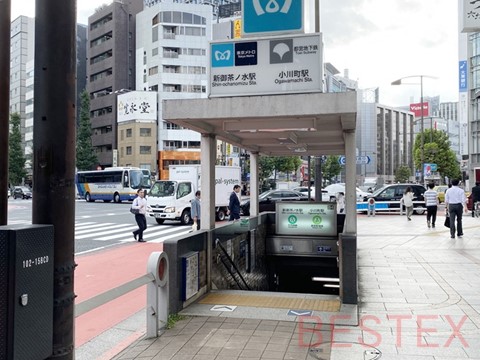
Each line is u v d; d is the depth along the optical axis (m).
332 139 9.49
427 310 6.48
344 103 6.21
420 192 27.02
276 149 11.23
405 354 4.79
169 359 4.70
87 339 5.70
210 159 7.76
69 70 3.03
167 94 70.00
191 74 70.81
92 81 81.38
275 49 6.73
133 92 68.69
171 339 5.27
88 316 6.83
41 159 2.96
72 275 3.07
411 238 14.80
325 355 4.76
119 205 41.53
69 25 3.03
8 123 3.40
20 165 70.88
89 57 81.50
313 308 6.50
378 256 11.26
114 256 12.91
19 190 58.50
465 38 57.44
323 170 67.69
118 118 71.06
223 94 6.82
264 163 54.28
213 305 6.63
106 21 78.81
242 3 7.07
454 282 8.30
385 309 6.54
